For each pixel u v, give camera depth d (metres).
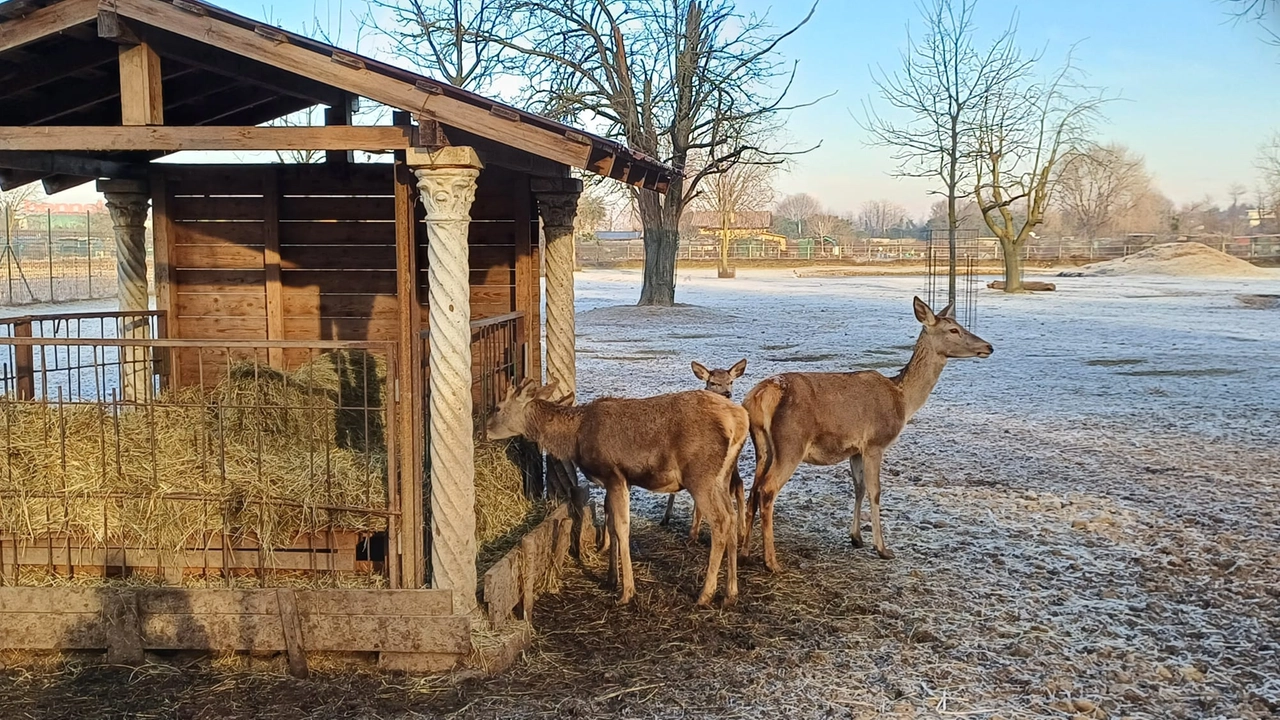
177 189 7.62
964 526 7.76
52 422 5.85
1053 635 5.57
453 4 22.02
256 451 5.84
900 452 10.53
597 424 6.11
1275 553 7.01
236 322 7.70
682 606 6.04
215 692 4.86
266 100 7.05
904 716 4.61
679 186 30.09
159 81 5.02
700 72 26.98
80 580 5.43
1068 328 23.92
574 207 7.09
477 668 5.06
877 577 6.57
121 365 7.50
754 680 5.00
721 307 31.31
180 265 7.69
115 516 5.38
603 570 6.76
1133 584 6.41
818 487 9.13
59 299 30.86
